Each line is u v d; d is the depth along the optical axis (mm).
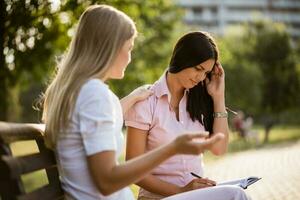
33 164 2803
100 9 3066
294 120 74625
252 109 56844
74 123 2932
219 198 3303
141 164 2771
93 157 2814
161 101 4203
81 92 2918
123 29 3055
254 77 55062
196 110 4285
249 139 38062
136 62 28922
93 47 3023
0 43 9281
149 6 15945
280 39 58031
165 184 3994
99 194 2975
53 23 10383
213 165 19422
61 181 3090
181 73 4066
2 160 2518
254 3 131375
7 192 2635
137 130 4160
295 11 133750
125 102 4109
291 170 15312
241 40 59156
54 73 3576
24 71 13078
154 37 32375
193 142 2719
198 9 129875
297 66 57812
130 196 3262
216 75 4363
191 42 3996
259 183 12555
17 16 9203
